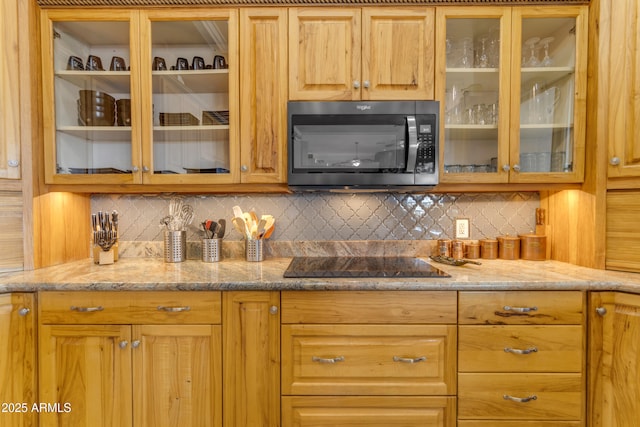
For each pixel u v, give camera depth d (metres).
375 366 1.27
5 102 1.43
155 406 1.28
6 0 1.43
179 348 1.29
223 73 1.58
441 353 1.27
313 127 1.50
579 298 1.26
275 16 1.52
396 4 1.51
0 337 1.26
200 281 1.29
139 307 1.28
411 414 1.27
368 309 1.27
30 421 1.28
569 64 1.56
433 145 1.48
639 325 1.22
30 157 1.50
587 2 1.50
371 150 1.50
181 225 1.81
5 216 1.44
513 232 1.85
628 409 1.24
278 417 1.29
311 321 1.28
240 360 1.29
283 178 1.54
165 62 1.66
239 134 1.54
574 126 1.53
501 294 1.26
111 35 1.65
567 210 1.65
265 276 1.37
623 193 1.43
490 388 1.27
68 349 1.28
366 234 1.86
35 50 1.51
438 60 1.51
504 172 1.54
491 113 1.61
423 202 1.86
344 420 1.28
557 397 1.27
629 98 1.42
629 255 1.42
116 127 1.57
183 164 1.63
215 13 1.53
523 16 1.51
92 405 1.28
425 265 1.58
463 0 1.50
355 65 1.52
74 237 1.75
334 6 1.51
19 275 1.40
